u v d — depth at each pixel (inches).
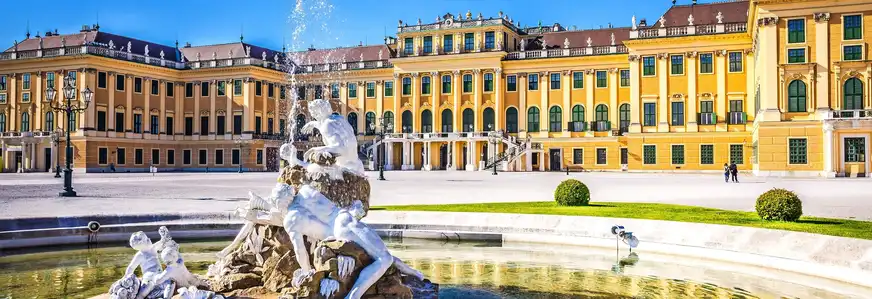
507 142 3053.6
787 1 2112.5
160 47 3538.4
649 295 474.3
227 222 751.1
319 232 392.2
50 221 692.1
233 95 3366.1
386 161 3294.8
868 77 2058.3
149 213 754.8
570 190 938.1
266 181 1888.5
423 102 3280.0
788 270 547.5
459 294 472.4
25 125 3171.8
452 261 606.5
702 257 605.9
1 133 3191.4
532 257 626.2
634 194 1258.6
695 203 1016.2
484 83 3186.5
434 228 736.3
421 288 439.2
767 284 507.8
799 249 552.4
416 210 855.1
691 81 2709.2
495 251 661.3
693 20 2753.4
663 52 2743.6
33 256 627.2
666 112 2741.1
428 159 3203.7
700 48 2696.9
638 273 550.9
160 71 3356.3
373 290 387.9
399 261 451.2
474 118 3184.1
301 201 400.8
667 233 648.4
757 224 673.6
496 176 2303.2
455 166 3157.0
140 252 402.9
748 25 2497.5
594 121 3014.3
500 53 3115.2
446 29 3221.0
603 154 2994.6
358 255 378.3
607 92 3009.4
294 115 3484.3
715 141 2672.2
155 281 394.3
